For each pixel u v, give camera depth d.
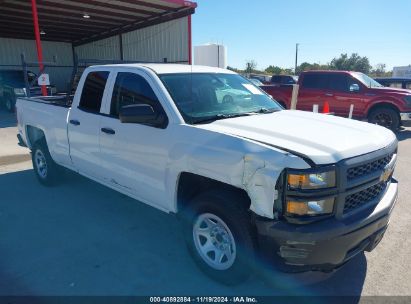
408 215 4.63
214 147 2.92
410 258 3.56
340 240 2.58
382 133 3.31
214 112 3.59
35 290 3.05
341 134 3.05
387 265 3.44
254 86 4.58
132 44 21.91
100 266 3.42
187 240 3.33
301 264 2.63
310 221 2.54
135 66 3.93
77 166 4.79
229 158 2.78
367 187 2.81
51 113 5.10
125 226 4.29
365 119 11.26
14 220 4.45
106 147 4.08
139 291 3.05
